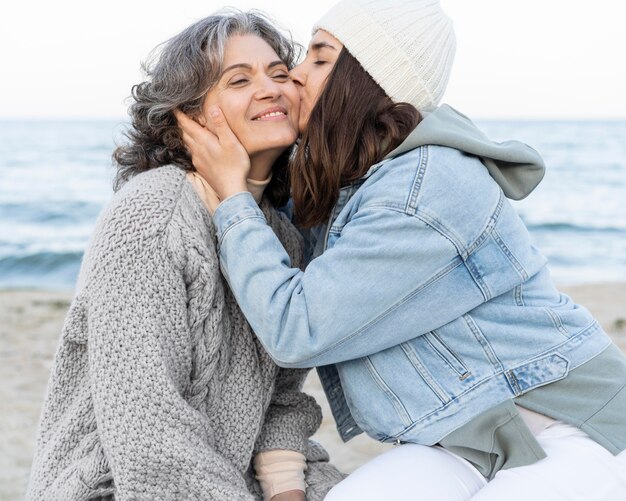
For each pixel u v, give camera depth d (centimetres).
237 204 200
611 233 1953
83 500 189
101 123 6262
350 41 210
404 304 190
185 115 215
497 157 200
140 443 179
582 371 199
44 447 195
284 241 232
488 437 192
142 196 192
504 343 197
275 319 189
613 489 186
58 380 195
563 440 193
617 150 4041
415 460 192
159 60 217
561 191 2664
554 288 217
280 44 228
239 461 203
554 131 5434
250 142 210
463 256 192
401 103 210
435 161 195
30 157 3675
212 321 197
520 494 180
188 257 191
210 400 200
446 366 196
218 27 212
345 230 196
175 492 181
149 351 182
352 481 190
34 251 1628
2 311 928
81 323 189
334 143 209
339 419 227
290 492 215
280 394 228
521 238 204
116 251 186
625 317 909
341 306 186
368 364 202
